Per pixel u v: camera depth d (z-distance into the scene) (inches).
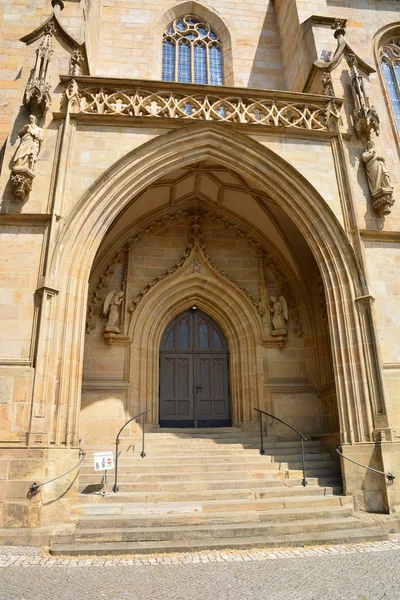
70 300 408.2
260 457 482.9
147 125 480.1
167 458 464.8
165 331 644.7
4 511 336.5
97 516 343.3
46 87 461.1
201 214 666.8
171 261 639.8
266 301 635.5
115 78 486.0
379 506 388.8
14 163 437.4
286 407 594.9
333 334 452.1
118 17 751.1
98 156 460.4
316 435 562.6
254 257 661.3
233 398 617.0
